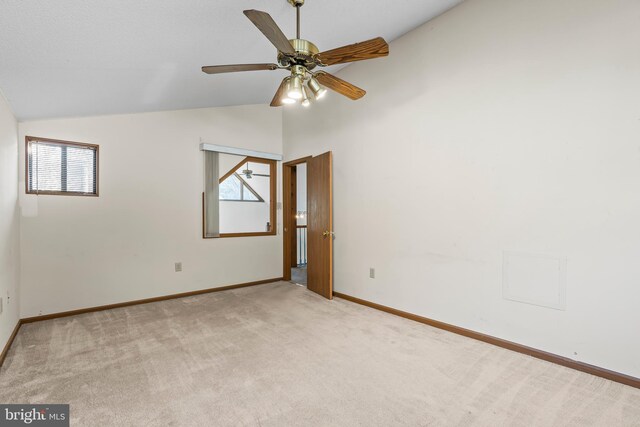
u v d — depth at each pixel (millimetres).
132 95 3025
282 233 5059
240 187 6230
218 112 4406
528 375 2055
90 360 2279
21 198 3018
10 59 1883
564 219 2168
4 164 2443
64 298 3256
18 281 2932
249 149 4691
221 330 2859
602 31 2002
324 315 3279
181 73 2809
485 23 2549
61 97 2627
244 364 2219
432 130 2930
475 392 1869
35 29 1663
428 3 2639
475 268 2639
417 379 2014
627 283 1937
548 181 2236
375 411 1696
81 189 3391
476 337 2619
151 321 3105
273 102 2525
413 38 3070
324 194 3982
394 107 3271
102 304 3480
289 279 5012
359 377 2041
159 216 3871
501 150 2469
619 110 1949
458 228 2746
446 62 2811
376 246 3490
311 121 4438
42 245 3131
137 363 2232
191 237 4129
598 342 2043
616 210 1967
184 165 4086
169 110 3957
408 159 3143
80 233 3348
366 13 2582
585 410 1696
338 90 2465
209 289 4273
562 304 2184
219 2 1870
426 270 3000
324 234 3971
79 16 1646
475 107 2619
